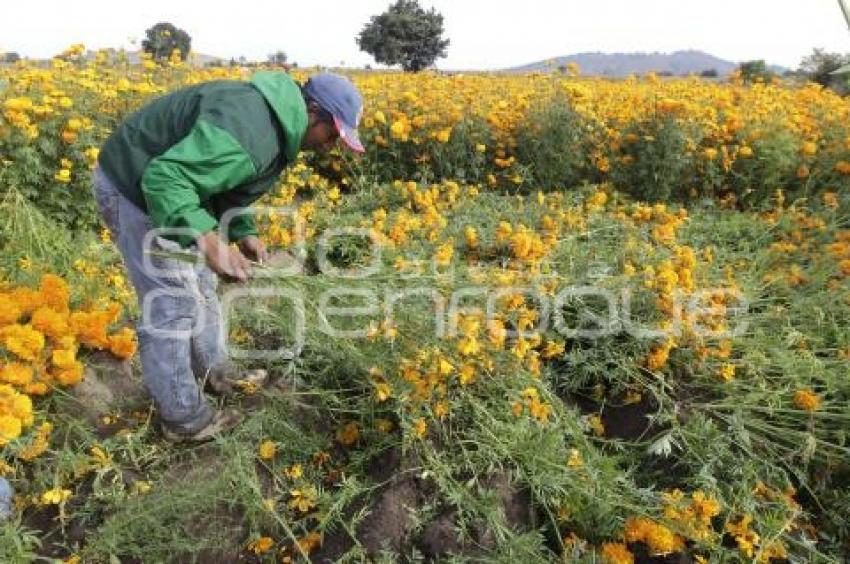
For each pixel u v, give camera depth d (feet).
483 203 20.35
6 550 8.63
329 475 10.54
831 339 13.57
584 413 12.27
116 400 11.48
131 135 9.52
